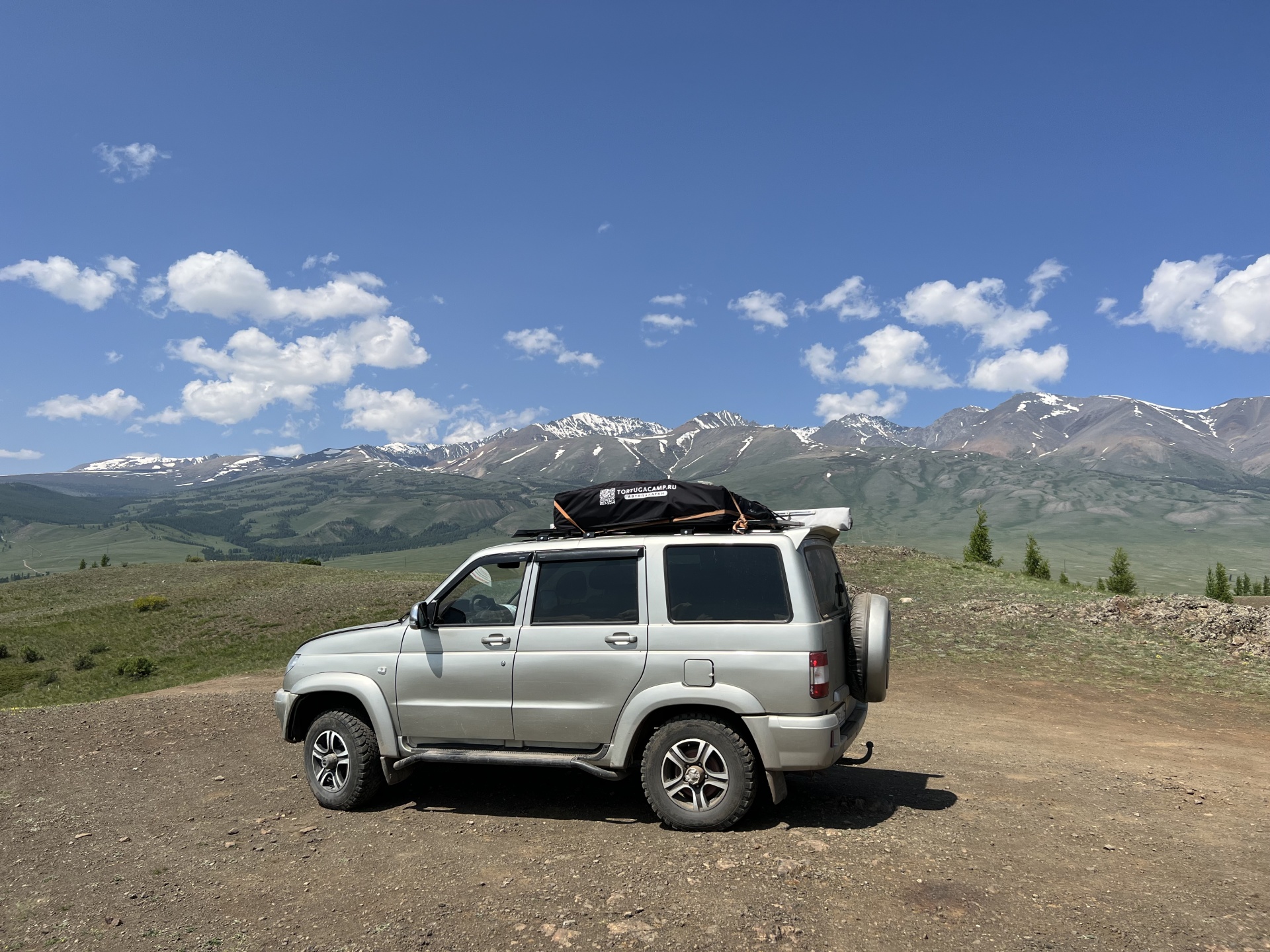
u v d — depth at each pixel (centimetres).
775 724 527
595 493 612
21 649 4619
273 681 1970
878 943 380
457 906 429
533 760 569
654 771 551
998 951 372
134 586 6525
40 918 429
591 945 380
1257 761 879
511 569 610
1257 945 380
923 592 2481
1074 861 497
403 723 611
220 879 481
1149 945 379
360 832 564
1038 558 3700
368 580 5616
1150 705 1249
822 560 624
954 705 1246
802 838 529
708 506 589
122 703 1230
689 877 462
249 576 6438
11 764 800
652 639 557
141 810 637
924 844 521
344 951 381
